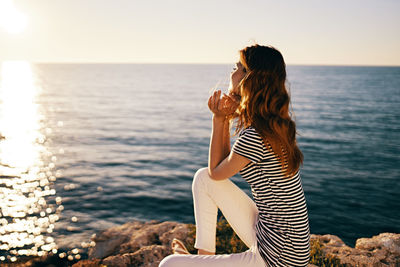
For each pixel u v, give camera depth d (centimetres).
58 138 3008
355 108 5612
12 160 2106
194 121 4328
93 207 1278
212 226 190
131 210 1264
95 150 2506
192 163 2141
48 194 1429
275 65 160
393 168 1952
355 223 1155
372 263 336
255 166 161
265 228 165
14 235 962
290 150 155
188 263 165
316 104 6234
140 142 2889
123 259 388
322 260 340
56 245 889
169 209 1289
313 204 1333
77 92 9250
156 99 7556
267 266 163
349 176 1761
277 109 158
